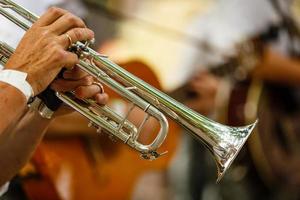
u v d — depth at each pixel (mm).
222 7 7043
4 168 4699
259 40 7070
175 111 4512
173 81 6820
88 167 6301
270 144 7156
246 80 6988
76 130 6164
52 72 4172
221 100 6910
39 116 4605
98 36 6723
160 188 7496
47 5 5422
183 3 7000
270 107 7129
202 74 6879
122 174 6504
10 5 4359
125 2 6844
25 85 4141
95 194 6371
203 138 4559
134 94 4453
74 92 4441
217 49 6941
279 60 7105
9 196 5711
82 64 4359
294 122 7242
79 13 6504
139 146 4480
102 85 4566
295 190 7254
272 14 7152
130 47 6789
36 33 4207
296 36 7215
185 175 7363
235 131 4598
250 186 7238
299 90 7199
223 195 7289
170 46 6879
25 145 4668
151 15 6902
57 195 5926
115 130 4477
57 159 6059
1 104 4117
